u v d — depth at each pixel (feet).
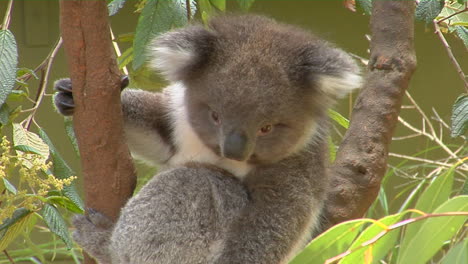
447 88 49.47
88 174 21.83
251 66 22.74
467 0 26.96
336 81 23.25
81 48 20.07
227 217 23.41
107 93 20.63
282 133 23.21
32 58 47.70
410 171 46.19
